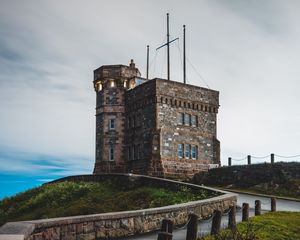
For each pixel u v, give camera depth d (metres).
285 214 21.25
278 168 38.88
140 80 54.25
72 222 12.43
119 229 14.24
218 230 13.88
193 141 49.06
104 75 53.31
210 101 52.00
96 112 54.59
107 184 39.28
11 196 46.84
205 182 45.66
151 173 45.25
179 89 48.84
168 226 10.73
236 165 43.41
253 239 13.41
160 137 45.81
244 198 32.06
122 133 51.94
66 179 49.31
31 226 10.79
